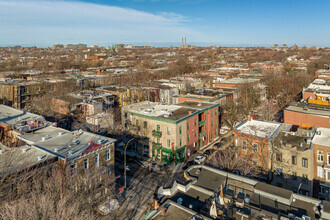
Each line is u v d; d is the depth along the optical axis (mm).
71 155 35469
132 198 40719
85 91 92438
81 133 45438
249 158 45844
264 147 43656
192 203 26766
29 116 54844
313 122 56156
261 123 54781
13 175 30219
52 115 73375
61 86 101938
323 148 38781
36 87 96562
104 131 65375
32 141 41219
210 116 65938
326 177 38469
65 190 31625
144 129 57719
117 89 94938
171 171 50281
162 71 170000
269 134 47219
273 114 84688
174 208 25016
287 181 40812
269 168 43188
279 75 125750
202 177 32031
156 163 53844
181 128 54250
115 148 61656
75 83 109375
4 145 40719
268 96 105750
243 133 47312
